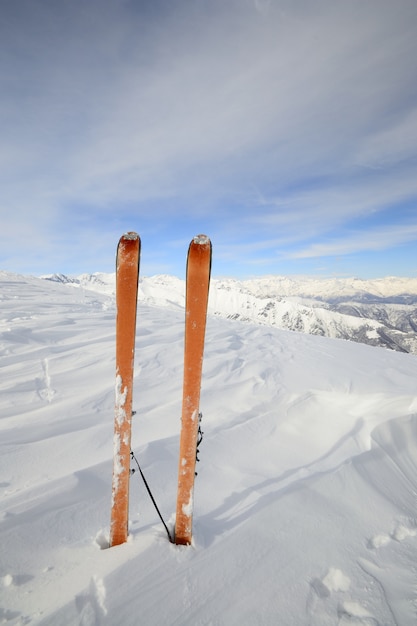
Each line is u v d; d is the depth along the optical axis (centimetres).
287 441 354
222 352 636
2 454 272
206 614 156
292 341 860
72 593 159
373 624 158
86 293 1342
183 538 191
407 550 214
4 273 1536
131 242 182
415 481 323
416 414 402
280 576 180
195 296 183
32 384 407
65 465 268
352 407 430
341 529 226
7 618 147
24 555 180
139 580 167
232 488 263
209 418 383
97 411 362
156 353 569
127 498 190
